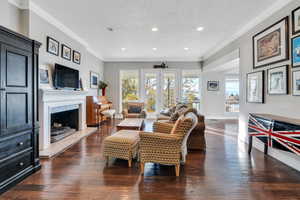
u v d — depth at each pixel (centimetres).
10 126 218
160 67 810
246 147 384
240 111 443
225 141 432
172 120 385
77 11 346
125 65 821
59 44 414
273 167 281
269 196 204
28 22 315
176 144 252
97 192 211
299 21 265
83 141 422
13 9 301
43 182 233
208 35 488
